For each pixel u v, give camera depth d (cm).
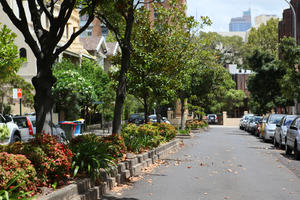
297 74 3077
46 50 1047
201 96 4447
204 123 5325
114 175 1003
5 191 549
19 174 630
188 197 855
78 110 3250
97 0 1127
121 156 1181
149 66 2084
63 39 3847
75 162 880
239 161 1544
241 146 2345
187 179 1098
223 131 4794
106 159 965
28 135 1859
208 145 2414
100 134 3353
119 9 1187
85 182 820
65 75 3178
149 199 834
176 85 2330
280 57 6122
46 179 750
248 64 4169
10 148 777
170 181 1065
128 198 842
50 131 1048
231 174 1194
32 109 3175
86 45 5078
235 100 8025
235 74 9244
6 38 1773
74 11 4191
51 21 1070
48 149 784
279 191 926
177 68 2322
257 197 856
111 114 4022
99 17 1520
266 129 2708
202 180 1080
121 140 1220
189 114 6712
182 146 2325
